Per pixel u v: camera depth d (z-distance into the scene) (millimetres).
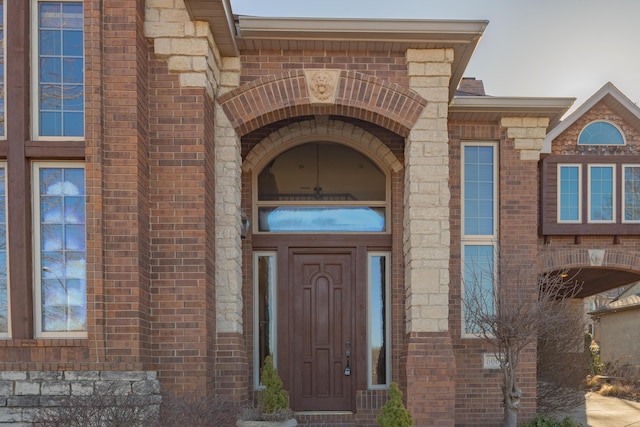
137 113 5938
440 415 6699
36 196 5918
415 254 6973
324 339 8727
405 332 7629
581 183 10477
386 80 7078
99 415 5008
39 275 5867
